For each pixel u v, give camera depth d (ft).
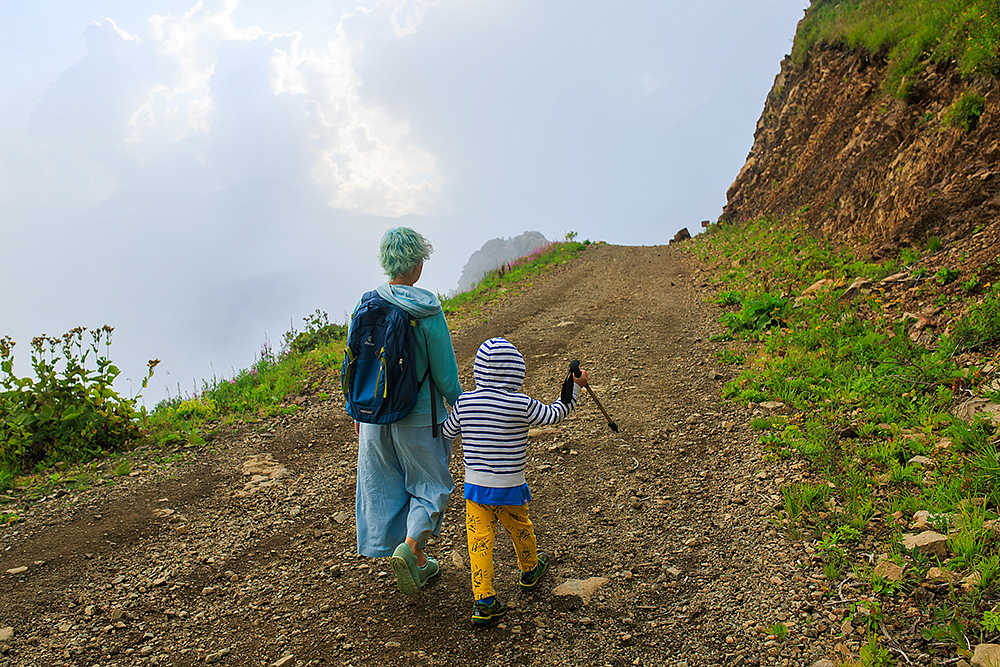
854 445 15.44
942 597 9.63
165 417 22.66
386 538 10.74
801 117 58.70
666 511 14.49
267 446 20.33
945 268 22.47
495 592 11.57
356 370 10.32
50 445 18.24
